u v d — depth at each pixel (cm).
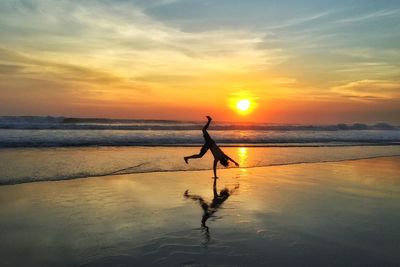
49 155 1498
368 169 1391
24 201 768
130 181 1036
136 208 741
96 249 509
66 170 1157
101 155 1574
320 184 1054
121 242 538
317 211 738
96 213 695
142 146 2059
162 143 2280
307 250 514
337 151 2111
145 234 577
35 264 455
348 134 4022
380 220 674
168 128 3956
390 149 2373
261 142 2686
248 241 550
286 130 4872
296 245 534
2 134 2347
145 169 1259
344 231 604
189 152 1812
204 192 916
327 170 1347
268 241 551
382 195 905
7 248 507
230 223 647
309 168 1391
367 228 622
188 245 529
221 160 1134
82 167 1228
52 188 905
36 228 597
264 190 955
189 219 668
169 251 504
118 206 752
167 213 707
